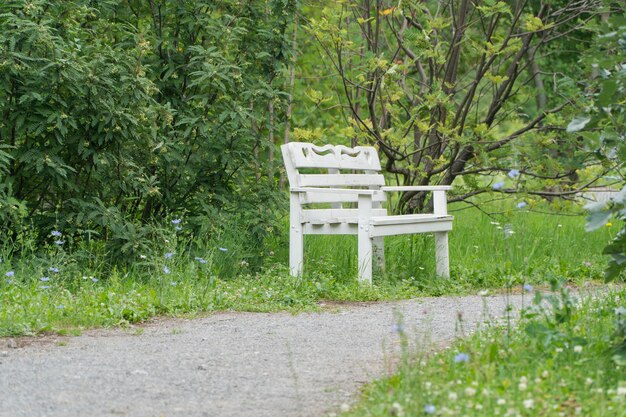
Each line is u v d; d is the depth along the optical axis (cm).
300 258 1104
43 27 1012
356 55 1486
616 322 614
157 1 1248
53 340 740
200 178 1205
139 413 522
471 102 1382
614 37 563
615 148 602
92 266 1070
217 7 1251
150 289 941
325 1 1439
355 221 1069
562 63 2214
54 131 1042
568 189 1480
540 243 1323
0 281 924
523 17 1379
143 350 700
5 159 974
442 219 1146
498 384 529
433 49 1331
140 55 1095
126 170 1102
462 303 955
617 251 582
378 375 611
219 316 876
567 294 638
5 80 1016
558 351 589
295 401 550
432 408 460
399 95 1330
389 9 1327
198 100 1205
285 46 1257
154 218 1149
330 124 1808
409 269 1160
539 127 1393
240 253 1127
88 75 1038
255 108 1243
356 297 992
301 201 1107
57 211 1105
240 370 631
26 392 567
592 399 503
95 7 1188
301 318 863
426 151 1452
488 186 1372
